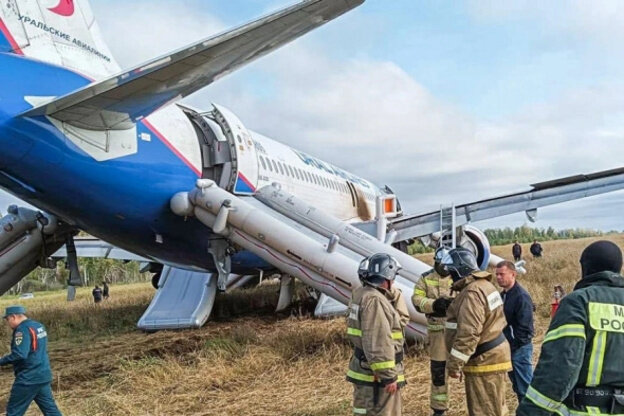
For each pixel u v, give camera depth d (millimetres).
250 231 9641
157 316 12750
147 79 7113
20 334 5906
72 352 10781
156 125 9812
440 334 5848
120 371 8516
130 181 9195
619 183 12984
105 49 9883
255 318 13773
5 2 8031
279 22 6199
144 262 16719
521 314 5801
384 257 4746
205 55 6730
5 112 7469
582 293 2963
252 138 12695
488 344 4625
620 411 2879
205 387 7629
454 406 6301
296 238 9344
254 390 7410
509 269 5910
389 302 4730
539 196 13633
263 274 14922
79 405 7148
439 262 6016
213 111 11578
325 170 18125
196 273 13625
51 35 8648
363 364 4691
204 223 10000
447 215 13789
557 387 2852
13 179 8305
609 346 2887
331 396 6898
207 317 12789
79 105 7645
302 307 15352
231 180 11188
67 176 8398
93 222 9547
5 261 11188
